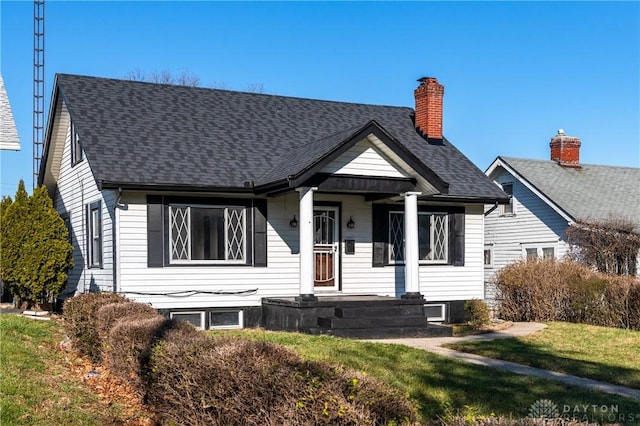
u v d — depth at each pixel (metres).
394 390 5.42
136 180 15.18
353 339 14.42
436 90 21.05
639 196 30.00
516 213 30.14
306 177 14.87
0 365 9.37
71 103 17.55
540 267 20.53
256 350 6.40
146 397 8.38
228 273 16.42
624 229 25.64
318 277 17.69
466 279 19.16
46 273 17.08
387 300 15.77
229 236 16.52
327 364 5.91
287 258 17.08
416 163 15.83
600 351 13.50
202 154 16.94
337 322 14.85
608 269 25.72
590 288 19.17
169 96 19.36
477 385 9.48
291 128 19.44
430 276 18.73
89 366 10.52
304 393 5.20
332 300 15.70
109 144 16.25
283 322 15.73
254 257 16.67
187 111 18.84
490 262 31.36
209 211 16.31
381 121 21.33
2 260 17.27
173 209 15.94
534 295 19.97
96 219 17.62
